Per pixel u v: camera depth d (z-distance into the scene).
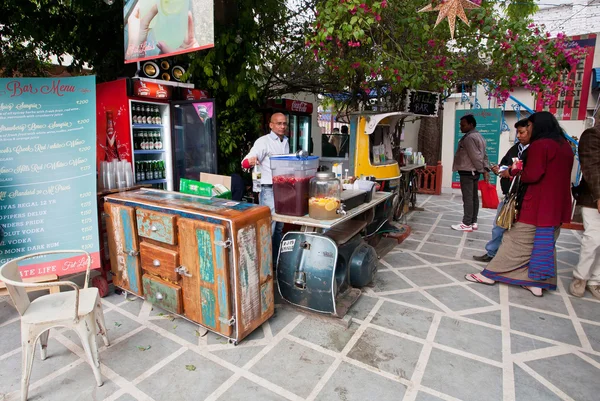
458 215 6.80
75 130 3.23
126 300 3.28
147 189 3.61
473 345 2.61
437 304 3.23
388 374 2.29
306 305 2.95
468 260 4.35
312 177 3.03
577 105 9.20
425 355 2.49
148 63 4.38
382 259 4.38
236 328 2.51
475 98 9.09
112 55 5.46
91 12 5.08
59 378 2.27
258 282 2.65
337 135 6.91
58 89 3.23
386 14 4.48
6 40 5.38
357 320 2.95
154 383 2.21
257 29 5.14
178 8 3.24
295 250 2.97
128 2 3.62
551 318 2.99
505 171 3.90
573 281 3.47
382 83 5.92
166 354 2.50
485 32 4.14
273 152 3.92
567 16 9.52
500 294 3.44
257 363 2.40
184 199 3.04
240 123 5.47
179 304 2.74
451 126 9.20
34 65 5.75
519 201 3.43
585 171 3.16
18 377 2.30
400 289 3.54
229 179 3.68
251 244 2.55
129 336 2.72
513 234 3.49
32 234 3.06
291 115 6.84
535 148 3.22
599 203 3.11
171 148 4.77
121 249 3.12
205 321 2.62
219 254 2.41
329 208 2.83
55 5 5.05
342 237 3.18
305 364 2.39
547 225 3.25
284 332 2.77
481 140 5.48
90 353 2.14
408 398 2.09
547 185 3.23
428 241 5.14
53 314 2.13
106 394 2.13
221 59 4.82
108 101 4.31
